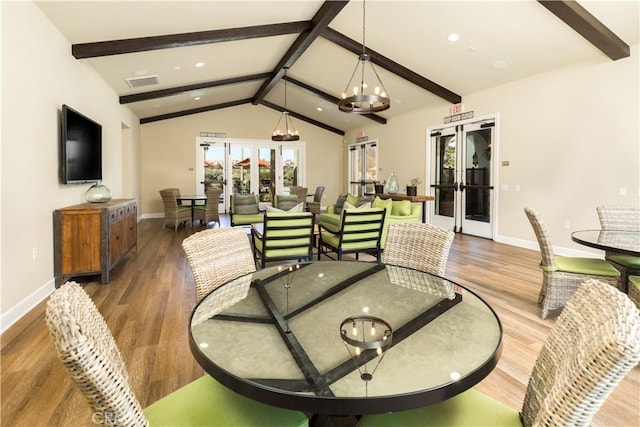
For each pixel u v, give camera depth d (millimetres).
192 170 10461
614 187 4648
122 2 3617
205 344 1308
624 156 4531
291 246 4211
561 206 5293
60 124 3850
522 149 5852
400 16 5004
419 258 2186
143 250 5598
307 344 1368
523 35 4734
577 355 849
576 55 4875
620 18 3988
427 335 1416
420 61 6160
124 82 6117
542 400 1025
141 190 9914
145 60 5371
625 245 2512
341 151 12227
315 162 11961
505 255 5238
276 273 2221
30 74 3186
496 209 6359
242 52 6223
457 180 7254
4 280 2736
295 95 9773
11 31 2871
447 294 1831
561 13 3955
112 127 6309
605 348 754
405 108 8461
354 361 1240
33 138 3227
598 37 4148
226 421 1115
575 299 1063
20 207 2982
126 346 2453
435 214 7891
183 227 8125
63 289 983
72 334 780
